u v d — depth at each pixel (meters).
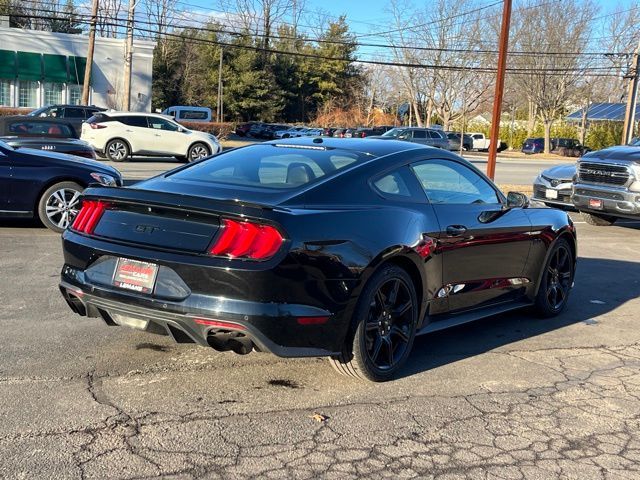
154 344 4.83
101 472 3.09
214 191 4.16
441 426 3.77
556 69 48.19
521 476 3.25
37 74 39.81
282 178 4.35
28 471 3.07
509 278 5.47
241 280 3.61
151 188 4.28
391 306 4.34
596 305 6.72
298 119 77.88
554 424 3.87
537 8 50.16
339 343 3.97
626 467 3.38
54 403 3.79
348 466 3.27
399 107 67.31
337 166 4.46
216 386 4.16
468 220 4.92
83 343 4.79
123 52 42.53
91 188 4.27
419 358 4.92
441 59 50.88
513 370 4.74
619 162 11.25
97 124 22.47
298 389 4.18
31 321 5.22
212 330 3.68
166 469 3.15
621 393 4.39
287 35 74.06
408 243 4.30
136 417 3.68
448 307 4.90
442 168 5.04
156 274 3.79
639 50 31.80
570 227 6.14
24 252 7.73
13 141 12.23
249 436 3.53
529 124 63.44
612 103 59.41
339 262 3.87
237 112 71.56
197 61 68.25
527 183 23.16
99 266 4.04
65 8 61.31
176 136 23.14
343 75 78.44
